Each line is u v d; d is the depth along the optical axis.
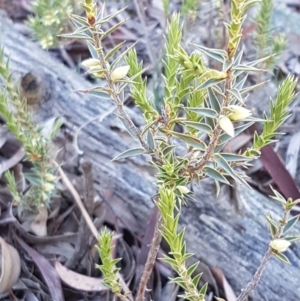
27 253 0.30
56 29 0.38
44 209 0.31
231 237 0.30
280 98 0.20
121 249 0.31
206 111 0.17
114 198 0.33
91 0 0.16
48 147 0.31
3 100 0.26
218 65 0.36
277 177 0.33
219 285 0.30
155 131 0.19
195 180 0.20
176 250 0.18
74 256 0.29
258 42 0.35
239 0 0.14
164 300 0.29
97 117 0.34
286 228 0.19
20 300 0.28
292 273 0.29
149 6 0.48
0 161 0.34
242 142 0.35
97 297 0.29
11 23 0.40
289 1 0.51
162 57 0.36
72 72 0.36
